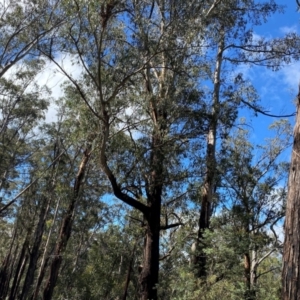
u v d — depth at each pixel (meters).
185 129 16.33
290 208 5.74
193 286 10.39
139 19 13.84
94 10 11.96
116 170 16.11
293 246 5.52
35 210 32.38
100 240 31.88
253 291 10.97
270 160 18.72
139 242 27.53
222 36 16.34
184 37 13.97
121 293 32.22
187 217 17.48
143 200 16.92
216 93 17.27
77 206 23.83
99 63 12.44
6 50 18.61
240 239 12.41
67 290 33.84
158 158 15.99
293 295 5.32
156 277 15.03
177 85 16.12
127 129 16.06
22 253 36.72
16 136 30.22
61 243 21.58
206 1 14.82
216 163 16.52
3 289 38.34
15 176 31.78
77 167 26.84
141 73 16.30
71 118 17.83
